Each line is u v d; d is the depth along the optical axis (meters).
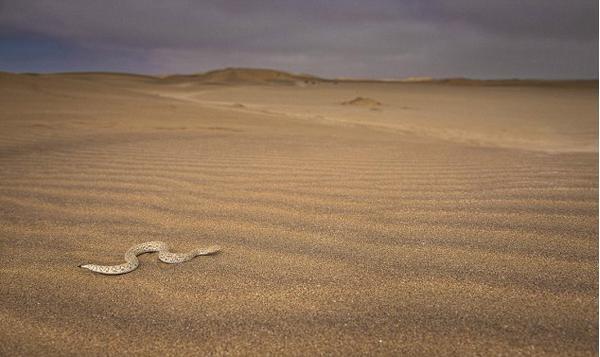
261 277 2.53
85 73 108.12
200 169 5.21
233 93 49.22
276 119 14.82
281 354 1.82
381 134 11.57
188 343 1.91
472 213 3.51
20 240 3.07
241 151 6.57
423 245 2.92
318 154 6.42
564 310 2.06
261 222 3.45
